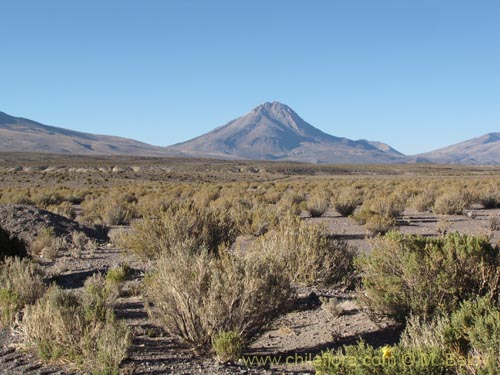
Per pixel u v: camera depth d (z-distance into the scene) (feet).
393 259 26.08
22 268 33.81
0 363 20.85
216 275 22.29
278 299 23.12
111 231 64.13
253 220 58.65
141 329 25.00
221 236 44.68
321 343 24.00
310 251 35.06
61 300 24.54
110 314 23.38
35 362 20.84
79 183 242.78
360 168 571.28
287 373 20.08
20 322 25.93
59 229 60.23
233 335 20.94
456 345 17.11
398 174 473.67
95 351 20.33
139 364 20.35
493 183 169.68
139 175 323.16
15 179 258.98
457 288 24.27
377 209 83.20
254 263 23.59
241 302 22.17
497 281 24.21
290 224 38.22
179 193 149.89
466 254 24.44
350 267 35.73
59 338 21.39
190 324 22.06
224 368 20.27
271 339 24.80
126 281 36.70
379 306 25.49
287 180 304.09
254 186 191.72
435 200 99.09
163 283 23.11
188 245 39.52
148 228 43.24
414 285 24.72
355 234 64.18
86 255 49.73
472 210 95.61
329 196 124.06
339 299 31.86
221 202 95.81
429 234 63.10
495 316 16.55
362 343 16.47
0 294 28.32
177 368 20.11
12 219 59.67
